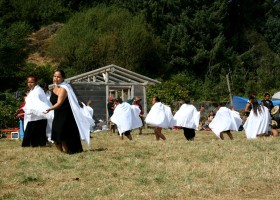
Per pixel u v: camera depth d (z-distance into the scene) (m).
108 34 47.22
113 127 21.80
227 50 50.25
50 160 9.20
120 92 32.22
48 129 11.62
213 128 15.71
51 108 9.98
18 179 7.47
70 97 10.07
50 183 7.27
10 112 26.48
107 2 58.16
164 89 37.94
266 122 15.83
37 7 58.97
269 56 49.47
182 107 15.51
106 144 12.66
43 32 55.94
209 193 6.43
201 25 51.06
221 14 51.84
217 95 43.94
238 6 56.12
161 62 49.91
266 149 10.96
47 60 50.12
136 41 46.97
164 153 10.17
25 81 39.44
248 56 50.72
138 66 47.84
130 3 53.62
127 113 15.20
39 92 11.52
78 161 9.16
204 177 7.48
